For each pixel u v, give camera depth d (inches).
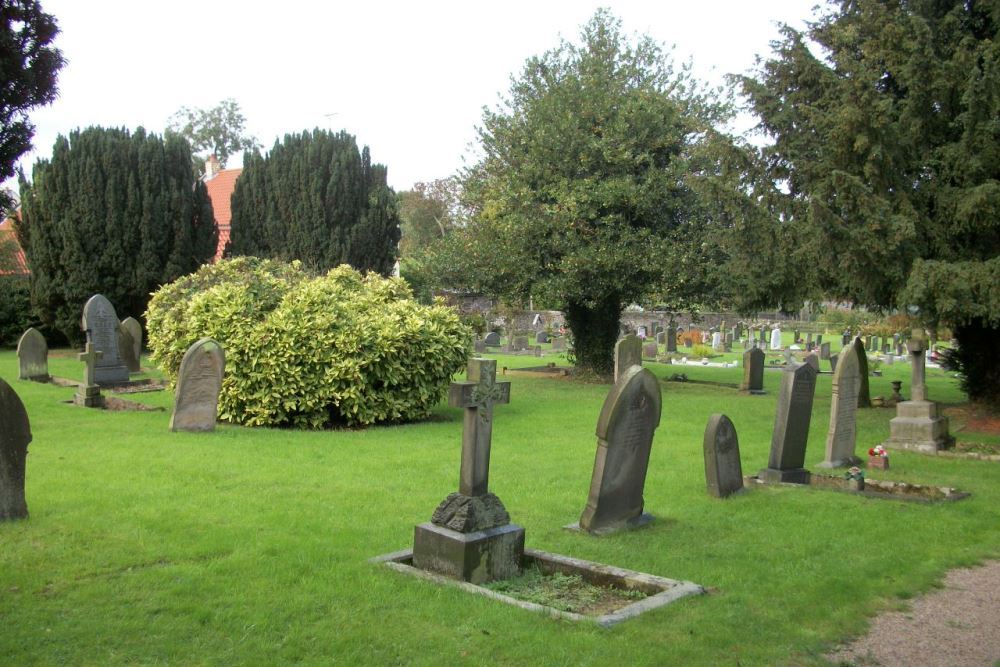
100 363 722.2
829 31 663.8
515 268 828.0
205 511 297.1
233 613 200.1
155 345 589.6
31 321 1155.9
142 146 1063.0
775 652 191.9
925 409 487.2
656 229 832.3
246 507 305.9
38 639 180.2
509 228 824.9
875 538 295.0
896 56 592.7
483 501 241.4
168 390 682.2
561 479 381.7
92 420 514.9
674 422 589.0
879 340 1573.6
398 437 492.1
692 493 361.4
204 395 482.3
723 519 316.5
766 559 265.9
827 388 890.1
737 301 722.8
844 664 189.6
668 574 248.2
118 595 209.8
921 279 520.7
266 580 224.7
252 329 526.6
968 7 616.4
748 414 644.7
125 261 1058.1
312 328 523.2
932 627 214.5
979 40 612.7
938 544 290.0
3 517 271.9
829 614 218.8
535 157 847.7
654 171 810.2
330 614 202.8
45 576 221.6
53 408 568.1
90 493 316.2
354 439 479.2
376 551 257.1
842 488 378.6
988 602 234.4
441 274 889.5
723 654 189.3
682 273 780.0
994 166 560.4
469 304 1439.5
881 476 412.8
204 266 640.4
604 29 923.4
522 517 310.7
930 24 613.3
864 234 551.2
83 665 169.5
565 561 247.3
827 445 434.6
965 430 591.8
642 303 954.1
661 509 332.5
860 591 237.6
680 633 198.8
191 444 436.1
